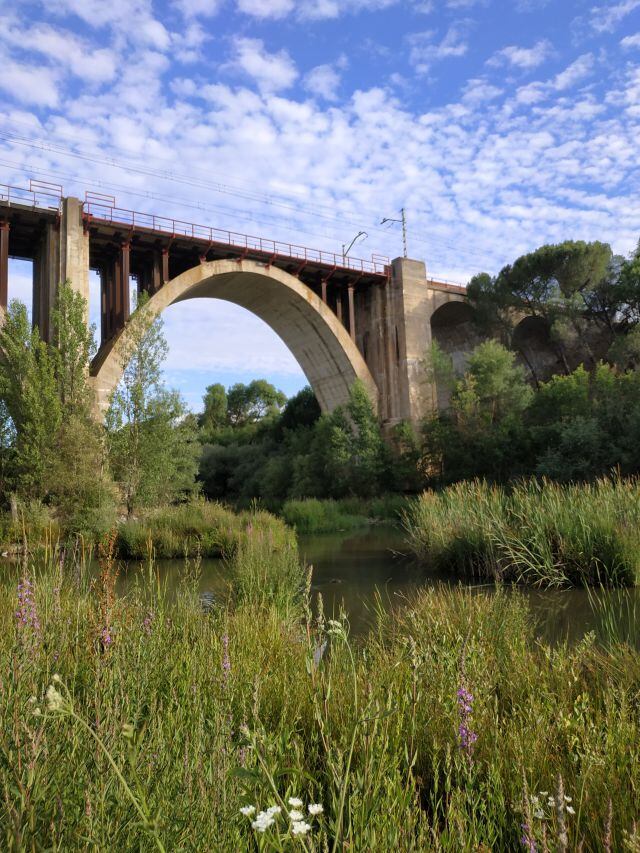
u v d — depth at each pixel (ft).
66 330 85.87
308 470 136.36
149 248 115.34
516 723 12.02
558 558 38.93
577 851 8.03
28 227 104.63
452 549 45.68
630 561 36.60
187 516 75.82
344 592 39.42
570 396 107.55
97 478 75.31
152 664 11.98
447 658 13.58
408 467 126.93
